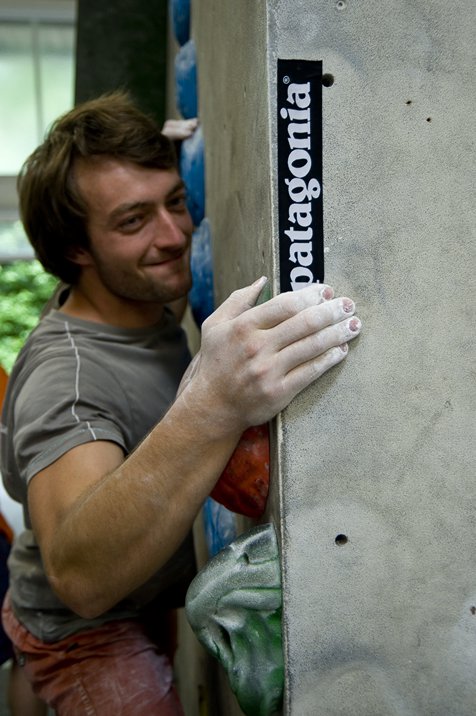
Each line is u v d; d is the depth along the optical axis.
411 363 1.31
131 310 1.87
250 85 1.42
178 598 1.97
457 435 1.33
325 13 1.26
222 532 1.79
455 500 1.33
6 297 6.81
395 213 1.29
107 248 1.78
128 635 1.85
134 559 1.40
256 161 1.38
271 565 1.33
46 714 2.29
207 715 2.14
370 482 1.32
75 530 1.41
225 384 1.28
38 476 1.56
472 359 1.32
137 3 2.89
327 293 1.25
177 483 1.34
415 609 1.34
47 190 1.80
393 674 1.34
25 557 1.94
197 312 2.07
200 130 2.11
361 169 1.28
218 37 1.77
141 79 2.94
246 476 1.38
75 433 1.58
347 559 1.32
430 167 1.29
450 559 1.34
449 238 1.30
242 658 1.35
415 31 1.27
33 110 5.29
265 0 1.26
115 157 1.75
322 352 1.26
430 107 1.28
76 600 1.47
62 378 1.69
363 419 1.31
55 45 5.18
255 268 1.42
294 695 1.33
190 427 1.31
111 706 1.75
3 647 2.23
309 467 1.30
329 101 1.27
